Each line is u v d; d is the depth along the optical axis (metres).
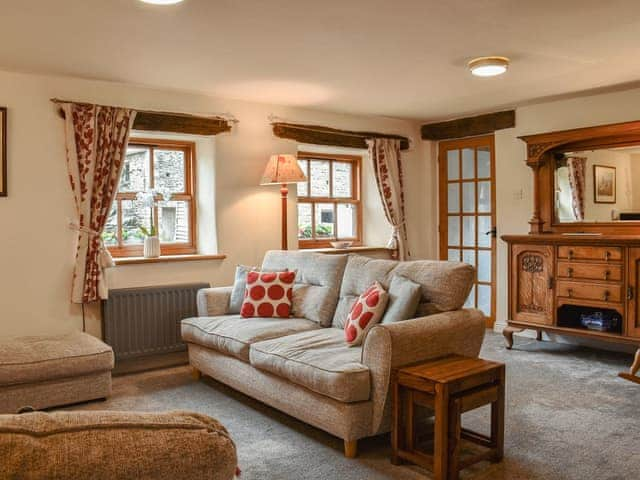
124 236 4.56
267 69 3.83
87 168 3.99
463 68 3.88
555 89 4.57
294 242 5.24
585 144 4.85
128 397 3.60
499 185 5.53
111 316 4.12
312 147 5.54
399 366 2.65
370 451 2.77
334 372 2.63
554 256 4.59
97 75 3.95
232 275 4.85
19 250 3.84
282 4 2.64
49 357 3.28
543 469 2.54
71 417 0.81
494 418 2.63
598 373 4.07
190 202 4.92
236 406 3.43
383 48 3.38
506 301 5.53
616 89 4.59
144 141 4.65
